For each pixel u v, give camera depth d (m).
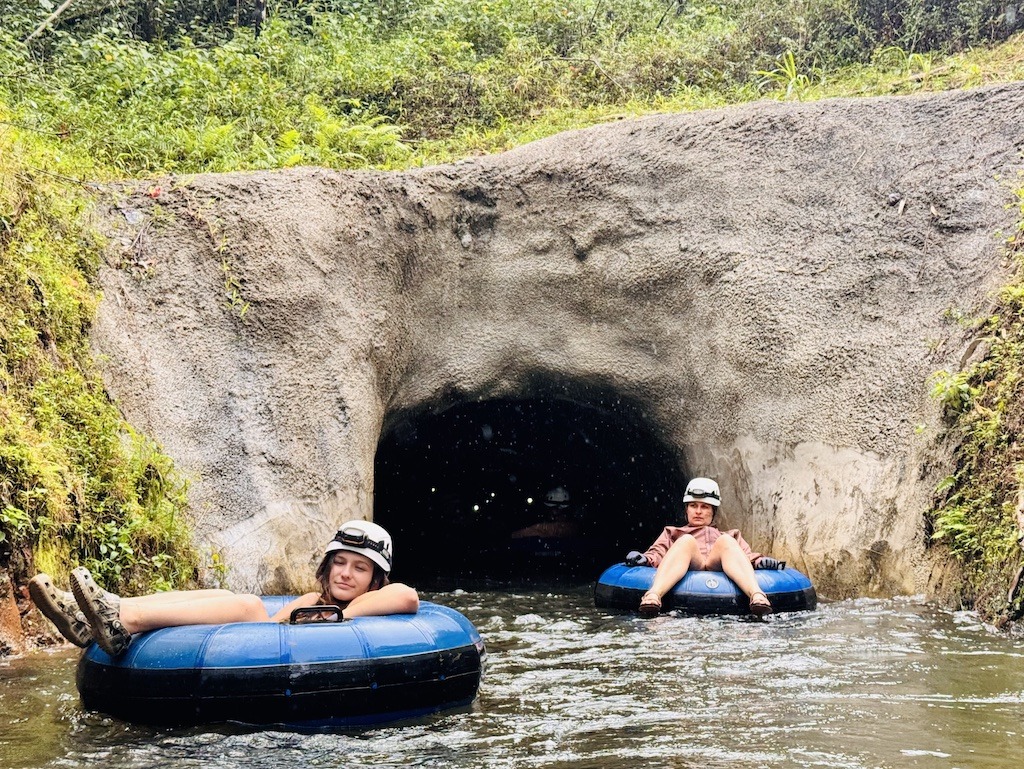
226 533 8.32
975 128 9.93
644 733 4.46
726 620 7.51
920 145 10.05
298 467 8.92
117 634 4.68
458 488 14.27
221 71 14.22
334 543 5.53
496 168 10.95
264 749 4.24
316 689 4.57
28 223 8.45
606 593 8.46
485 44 16.77
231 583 8.11
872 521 8.64
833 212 10.03
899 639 6.62
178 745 4.27
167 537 7.76
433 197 10.69
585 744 4.32
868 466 8.88
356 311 9.89
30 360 7.57
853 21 15.38
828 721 4.62
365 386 9.73
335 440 9.25
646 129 11.00
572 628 7.36
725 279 10.09
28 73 12.30
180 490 8.16
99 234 9.02
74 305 8.34
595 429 12.34
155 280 9.08
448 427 12.88
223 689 4.51
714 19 17.22
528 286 10.73
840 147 10.31
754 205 10.27
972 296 9.01
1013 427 7.90
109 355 8.41
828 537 8.87
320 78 15.03
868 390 9.14
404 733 4.48
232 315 9.24
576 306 10.68
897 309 9.38
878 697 5.06
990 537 7.56
